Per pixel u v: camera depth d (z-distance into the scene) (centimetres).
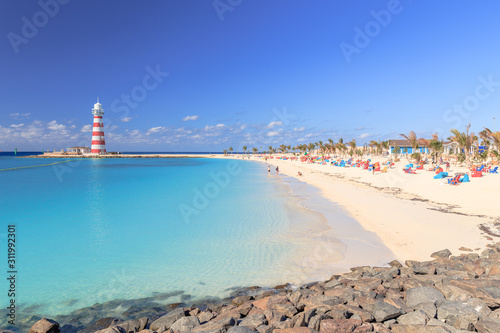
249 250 1040
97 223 1492
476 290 570
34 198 2352
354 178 3341
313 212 1609
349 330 480
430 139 5300
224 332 505
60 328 613
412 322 496
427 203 1702
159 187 3030
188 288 778
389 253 962
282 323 520
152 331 566
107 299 732
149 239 1207
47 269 920
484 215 1352
